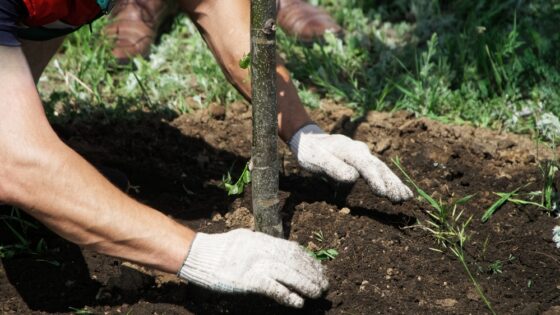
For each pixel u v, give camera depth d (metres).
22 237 4.50
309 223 4.53
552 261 4.36
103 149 5.26
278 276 3.57
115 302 4.14
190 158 5.23
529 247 4.46
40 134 3.46
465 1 6.79
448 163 5.16
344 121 5.57
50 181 3.46
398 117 5.67
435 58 6.30
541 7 6.55
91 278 4.29
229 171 5.03
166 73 6.32
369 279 4.20
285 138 4.48
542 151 5.31
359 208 4.70
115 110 5.61
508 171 5.11
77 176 3.51
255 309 4.04
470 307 4.05
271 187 3.97
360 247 4.37
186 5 4.41
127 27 6.50
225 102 5.89
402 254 4.36
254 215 4.07
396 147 5.32
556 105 5.65
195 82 6.17
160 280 4.27
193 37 6.56
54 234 4.59
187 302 4.09
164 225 3.66
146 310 4.02
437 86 5.80
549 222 4.63
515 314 4.00
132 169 5.10
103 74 6.14
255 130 3.85
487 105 5.74
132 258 3.66
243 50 4.35
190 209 4.73
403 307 4.03
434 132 5.47
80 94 5.85
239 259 3.61
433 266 4.31
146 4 6.58
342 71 6.28
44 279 4.28
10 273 4.31
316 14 6.68
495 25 6.57
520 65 5.87
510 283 4.23
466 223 4.45
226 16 4.36
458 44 6.25
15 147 3.40
